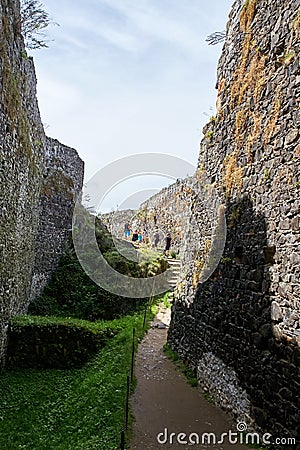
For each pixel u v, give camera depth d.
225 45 6.54
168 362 7.28
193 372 6.53
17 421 5.20
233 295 5.24
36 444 4.49
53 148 12.55
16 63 7.04
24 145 8.03
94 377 6.43
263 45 4.80
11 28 6.61
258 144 4.81
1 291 6.89
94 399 5.43
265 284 4.30
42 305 10.84
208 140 7.21
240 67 5.63
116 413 4.84
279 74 4.32
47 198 11.88
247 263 4.87
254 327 4.47
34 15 8.61
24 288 9.26
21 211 8.25
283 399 3.69
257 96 4.92
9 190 6.98
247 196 5.09
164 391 5.76
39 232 11.27
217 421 4.73
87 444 4.10
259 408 4.14
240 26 5.71
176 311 8.38
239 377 4.74
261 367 4.20
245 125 5.32
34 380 6.88
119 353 7.43
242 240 5.11
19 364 7.51
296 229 3.72
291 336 3.66
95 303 11.62
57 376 7.14
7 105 6.50
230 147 5.95
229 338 5.22
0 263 6.70
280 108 4.23
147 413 4.91
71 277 12.05
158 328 10.23
